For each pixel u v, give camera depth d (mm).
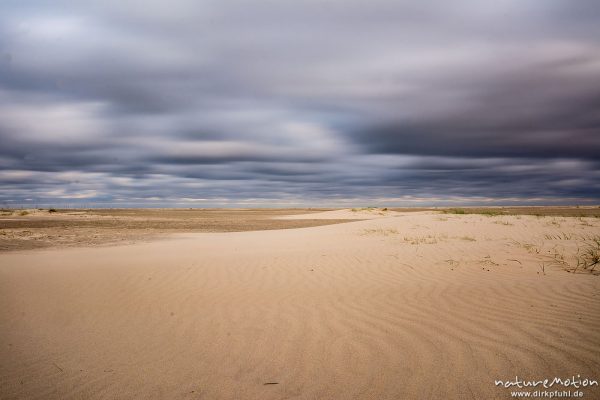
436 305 5488
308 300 6004
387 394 3125
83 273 8305
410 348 4004
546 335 4180
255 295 6383
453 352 3865
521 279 6922
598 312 4910
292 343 4254
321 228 21078
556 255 9188
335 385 3301
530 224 16375
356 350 4008
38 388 3367
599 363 3494
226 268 8664
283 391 3227
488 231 14828
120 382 3447
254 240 15828
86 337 4598
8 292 6770
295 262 9305
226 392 3232
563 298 5609
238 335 4551
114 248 13922
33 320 5266
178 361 3869
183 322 5086
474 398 3029
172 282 7395
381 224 19641
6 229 24844
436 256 9672
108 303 6051
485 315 4961
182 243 15266
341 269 8406
